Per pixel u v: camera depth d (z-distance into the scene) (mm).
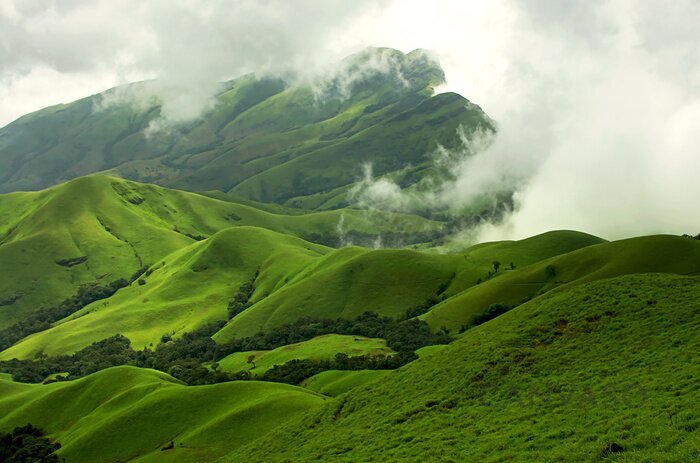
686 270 192750
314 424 77500
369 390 79438
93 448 124000
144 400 136250
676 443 37438
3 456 138375
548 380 59375
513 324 78062
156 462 106000
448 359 76312
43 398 168500
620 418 45125
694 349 54562
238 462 75812
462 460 47281
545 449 44156
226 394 132000
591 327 68375
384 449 56875
